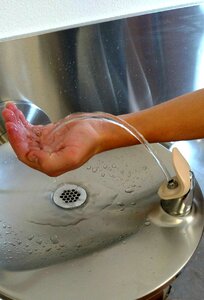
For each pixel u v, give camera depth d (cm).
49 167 53
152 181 62
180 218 54
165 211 55
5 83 69
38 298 46
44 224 59
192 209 54
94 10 71
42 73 71
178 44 82
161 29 78
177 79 86
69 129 57
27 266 51
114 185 64
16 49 67
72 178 65
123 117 61
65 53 71
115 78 79
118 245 53
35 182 64
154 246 52
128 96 82
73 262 51
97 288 47
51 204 61
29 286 47
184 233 52
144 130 60
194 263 77
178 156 55
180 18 79
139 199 60
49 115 77
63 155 53
